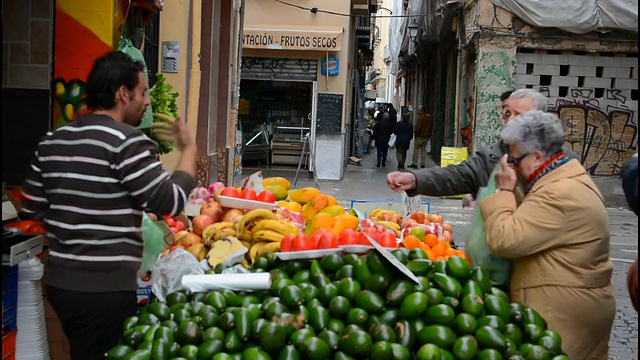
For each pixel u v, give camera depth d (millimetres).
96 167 3215
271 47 18781
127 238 3299
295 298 3213
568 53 17219
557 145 3666
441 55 27469
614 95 17328
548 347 3150
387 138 24359
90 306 3248
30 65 6059
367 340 2898
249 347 2990
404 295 3219
